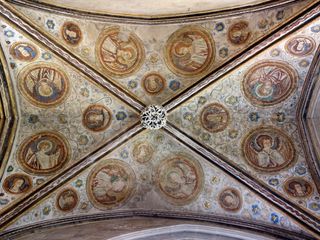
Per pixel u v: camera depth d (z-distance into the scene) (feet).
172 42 25.82
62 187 25.54
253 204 25.18
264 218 24.44
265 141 27.37
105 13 23.89
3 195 23.24
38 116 26.35
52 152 26.25
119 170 27.66
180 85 27.07
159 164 28.30
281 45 24.13
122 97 26.81
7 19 21.45
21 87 24.82
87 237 19.92
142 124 27.17
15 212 23.04
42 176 25.25
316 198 23.86
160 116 27.07
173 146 28.14
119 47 25.59
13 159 24.66
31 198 24.04
